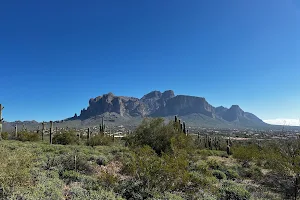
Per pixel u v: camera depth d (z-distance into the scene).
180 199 8.30
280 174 14.79
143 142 20.95
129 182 9.41
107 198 7.52
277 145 17.89
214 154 31.25
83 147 25.94
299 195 12.34
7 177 6.82
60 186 8.55
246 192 9.84
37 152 17.44
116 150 22.69
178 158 10.04
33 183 7.82
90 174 12.28
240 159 22.88
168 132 21.11
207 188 9.80
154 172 9.15
